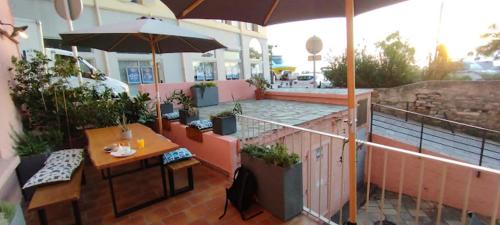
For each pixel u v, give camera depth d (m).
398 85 9.08
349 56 1.55
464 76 8.37
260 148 2.54
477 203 4.67
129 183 3.19
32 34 4.75
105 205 2.65
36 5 6.59
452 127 6.80
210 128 3.68
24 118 3.73
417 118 7.60
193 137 3.75
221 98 7.23
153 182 3.20
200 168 3.54
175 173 3.40
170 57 9.64
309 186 2.68
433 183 5.25
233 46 12.50
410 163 5.59
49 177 2.25
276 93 7.51
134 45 3.91
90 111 4.09
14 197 2.56
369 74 9.46
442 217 4.72
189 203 2.63
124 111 4.44
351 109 1.60
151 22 2.98
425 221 4.67
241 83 7.75
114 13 8.06
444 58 8.66
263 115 4.81
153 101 5.32
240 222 2.29
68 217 2.45
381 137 6.28
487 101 6.27
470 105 6.55
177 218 2.38
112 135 3.05
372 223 4.73
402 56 8.95
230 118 3.43
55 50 5.55
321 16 2.02
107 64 7.85
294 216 2.33
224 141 3.18
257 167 2.42
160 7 9.26
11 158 2.60
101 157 2.22
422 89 7.48
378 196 5.77
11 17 3.85
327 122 4.83
